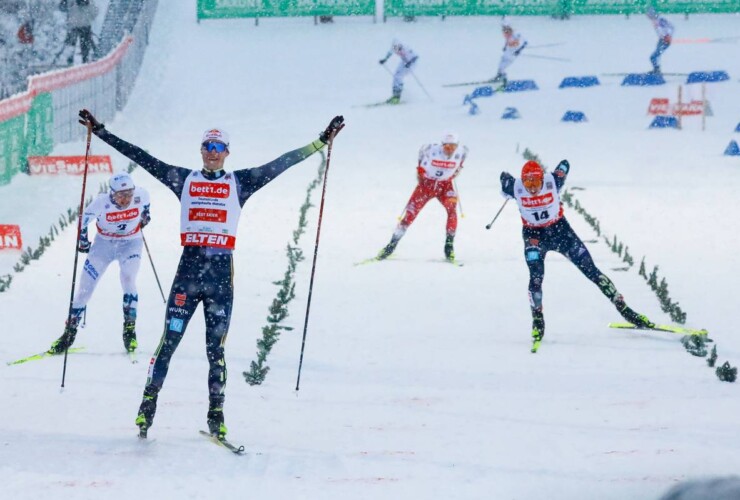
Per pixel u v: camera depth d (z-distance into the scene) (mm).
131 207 24391
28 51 79500
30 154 51188
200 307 29281
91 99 63219
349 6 89250
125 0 86625
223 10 89062
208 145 17312
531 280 25953
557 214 26328
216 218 17297
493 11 90062
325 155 56125
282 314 28141
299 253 35656
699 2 89812
